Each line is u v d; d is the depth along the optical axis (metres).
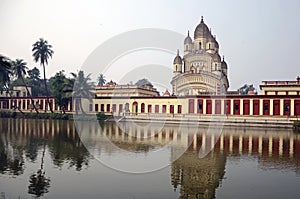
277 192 7.58
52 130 23.44
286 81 39.81
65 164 10.15
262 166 10.74
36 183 7.92
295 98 34.53
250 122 33.31
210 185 8.09
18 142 15.94
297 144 17.41
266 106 35.84
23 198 6.80
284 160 12.05
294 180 8.75
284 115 34.72
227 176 9.09
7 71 28.75
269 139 20.02
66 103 38.75
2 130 23.30
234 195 7.29
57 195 7.00
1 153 12.34
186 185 7.93
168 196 7.07
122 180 8.19
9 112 46.66
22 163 10.36
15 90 59.62
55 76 41.53
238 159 12.10
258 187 7.99
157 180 8.27
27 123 32.09
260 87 40.88
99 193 7.16
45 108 48.47
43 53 46.53
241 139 19.91
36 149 13.43
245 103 36.78
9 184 7.83
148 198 6.92
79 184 7.83
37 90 65.12
